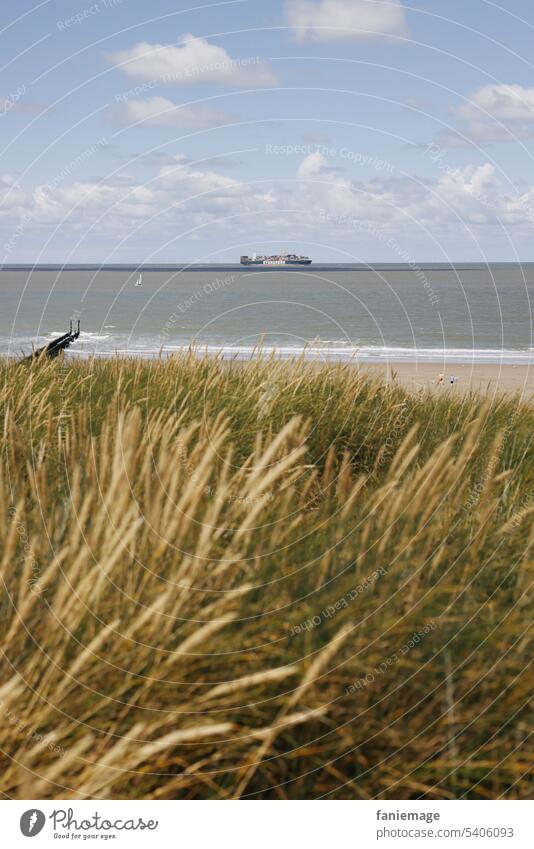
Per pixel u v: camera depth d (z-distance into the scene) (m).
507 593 4.91
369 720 4.09
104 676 3.93
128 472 5.10
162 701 3.95
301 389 10.79
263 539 4.75
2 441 6.47
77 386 10.86
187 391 10.05
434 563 4.65
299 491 6.33
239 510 4.99
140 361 12.10
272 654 4.14
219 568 4.36
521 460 7.70
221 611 4.17
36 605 4.18
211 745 3.91
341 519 5.04
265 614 4.22
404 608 4.46
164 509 4.55
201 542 4.20
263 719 4.03
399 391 12.02
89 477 5.40
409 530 4.95
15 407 8.54
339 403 10.09
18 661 3.91
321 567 4.56
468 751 4.07
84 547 4.10
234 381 11.23
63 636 3.96
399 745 4.04
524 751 4.11
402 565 4.62
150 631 4.00
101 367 12.46
